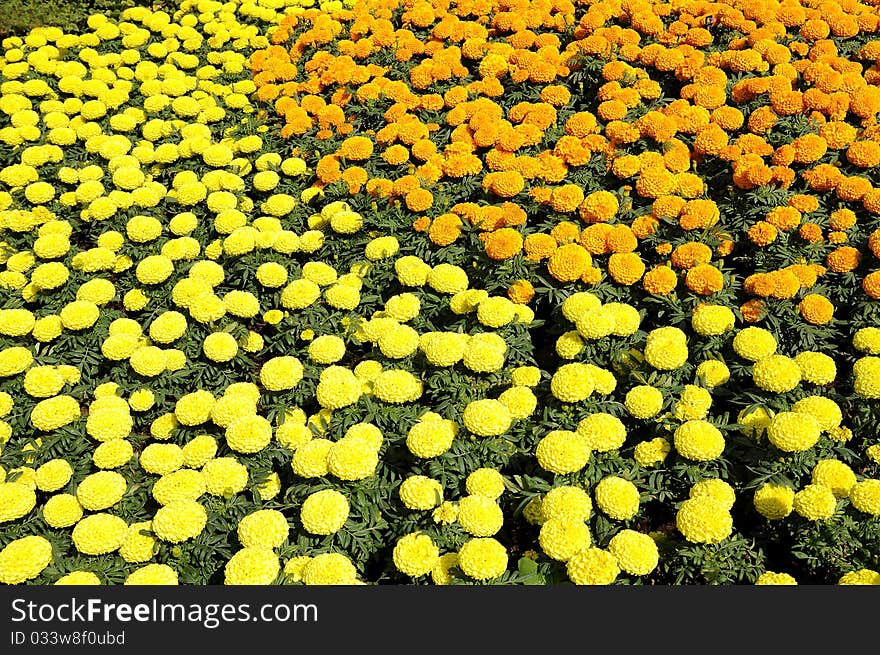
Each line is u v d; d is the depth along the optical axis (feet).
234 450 4.94
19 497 4.69
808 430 4.32
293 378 5.24
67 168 7.60
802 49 7.38
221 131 8.34
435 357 5.14
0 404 5.38
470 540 4.14
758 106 6.98
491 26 8.61
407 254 6.45
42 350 5.96
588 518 4.26
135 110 8.46
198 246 6.59
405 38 8.54
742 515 4.74
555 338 5.99
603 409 4.91
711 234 5.90
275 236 6.46
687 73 7.32
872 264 5.66
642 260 6.10
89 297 6.14
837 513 4.27
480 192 6.92
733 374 5.12
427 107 7.73
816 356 4.86
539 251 5.97
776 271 5.55
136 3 10.81
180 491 4.63
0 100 8.44
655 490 4.50
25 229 7.11
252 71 9.10
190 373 5.65
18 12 10.09
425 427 4.64
